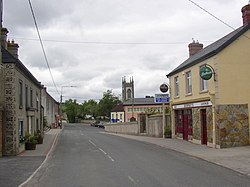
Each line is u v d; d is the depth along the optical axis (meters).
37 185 11.25
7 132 20.98
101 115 106.25
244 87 22.11
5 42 24.62
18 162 17.66
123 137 39.19
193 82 26.27
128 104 87.19
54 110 81.75
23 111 24.41
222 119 21.77
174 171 13.58
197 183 10.99
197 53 29.64
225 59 22.06
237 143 21.86
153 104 86.19
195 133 26.12
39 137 29.42
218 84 21.94
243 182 11.15
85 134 47.12
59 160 18.30
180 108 29.50
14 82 21.14
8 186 11.24
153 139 32.78
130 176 12.52
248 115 22.03
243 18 23.88
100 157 19.12
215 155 18.31
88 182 11.52
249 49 22.27
